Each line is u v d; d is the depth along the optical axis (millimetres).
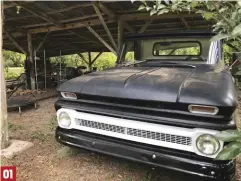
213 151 1635
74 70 9992
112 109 2066
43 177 2336
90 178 2314
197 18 6453
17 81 9484
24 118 4605
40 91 8180
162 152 1836
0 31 2793
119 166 2527
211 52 2730
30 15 6422
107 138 2127
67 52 12727
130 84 2002
